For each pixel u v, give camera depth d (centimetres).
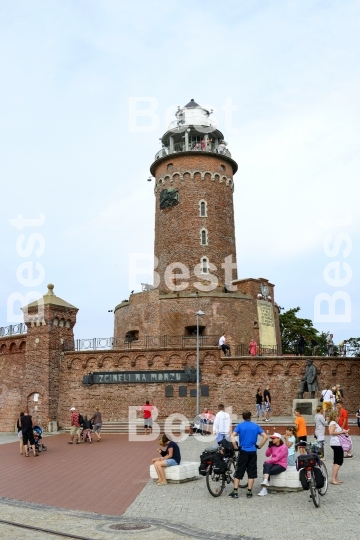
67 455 2708
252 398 3978
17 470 2272
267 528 1244
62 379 4209
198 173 5297
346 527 1230
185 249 5131
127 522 1338
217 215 5275
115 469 2205
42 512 1481
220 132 5581
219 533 1213
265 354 4847
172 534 1212
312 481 1434
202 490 1705
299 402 3634
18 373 4406
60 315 4291
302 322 6900
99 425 3334
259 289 5038
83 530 1270
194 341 4688
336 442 1708
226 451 1697
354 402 4069
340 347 4303
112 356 4147
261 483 1648
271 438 1672
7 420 4397
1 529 1296
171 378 4009
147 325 4850
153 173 5653
